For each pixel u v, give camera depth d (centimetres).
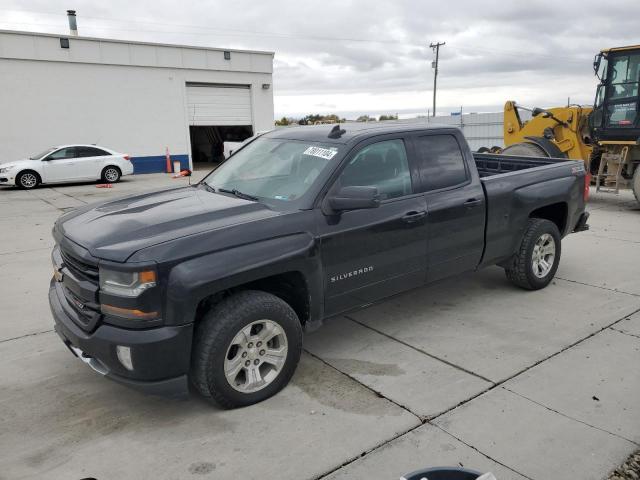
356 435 309
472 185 467
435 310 507
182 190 445
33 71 1917
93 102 2047
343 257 376
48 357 416
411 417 327
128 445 302
